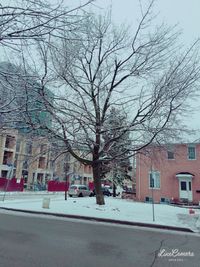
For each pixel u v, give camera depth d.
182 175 30.97
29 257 5.95
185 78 13.50
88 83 14.60
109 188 51.00
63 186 38.81
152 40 14.39
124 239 8.52
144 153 15.52
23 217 12.48
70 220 12.27
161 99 13.66
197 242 8.66
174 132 14.25
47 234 8.63
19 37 3.99
